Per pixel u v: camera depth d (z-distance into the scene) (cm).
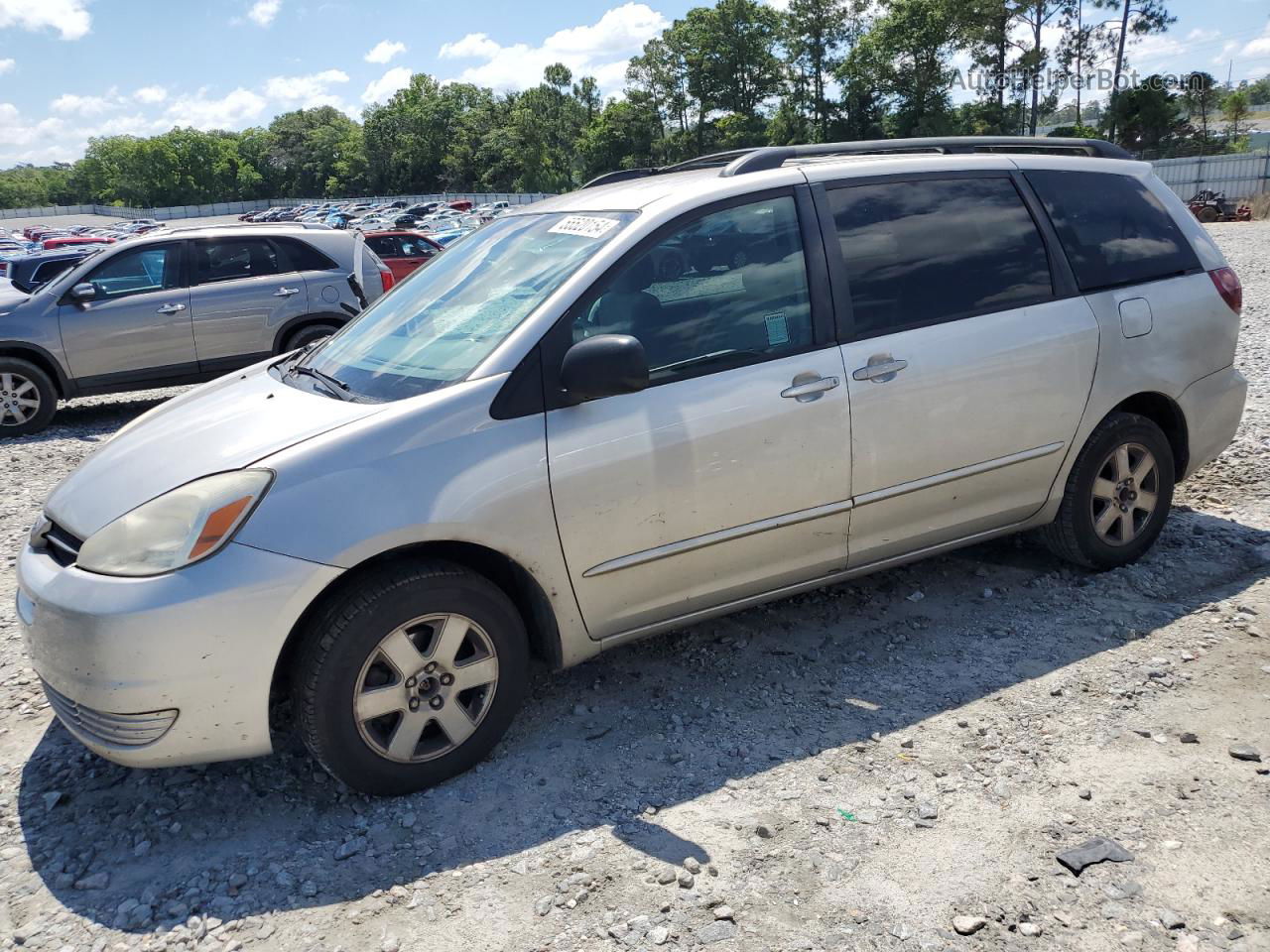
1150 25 7175
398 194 14275
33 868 284
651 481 323
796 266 354
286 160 15450
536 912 253
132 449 331
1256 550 450
